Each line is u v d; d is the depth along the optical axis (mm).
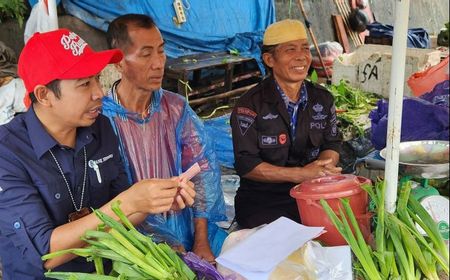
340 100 4824
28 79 1659
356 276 1469
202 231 2389
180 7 6766
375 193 1667
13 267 1782
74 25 5910
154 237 2256
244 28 7723
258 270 1366
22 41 5691
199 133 2453
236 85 7145
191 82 6418
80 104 1662
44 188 1717
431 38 7992
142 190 1613
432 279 1400
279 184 2580
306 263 1438
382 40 7391
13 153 1656
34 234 1609
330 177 1762
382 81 5316
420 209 1520
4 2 5332
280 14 8336
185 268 1475
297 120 2586
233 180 3652
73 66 1616
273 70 2549
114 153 1958
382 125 2152
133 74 2188
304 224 1726
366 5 9391
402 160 1621
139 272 1441
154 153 2322
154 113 2322
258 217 2518
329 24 8969
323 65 7328
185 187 1762
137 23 2160
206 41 7023
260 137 2553
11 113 4297
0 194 1617
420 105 1877
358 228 1509
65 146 1768
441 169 1525
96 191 1887
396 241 1451
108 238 1479
